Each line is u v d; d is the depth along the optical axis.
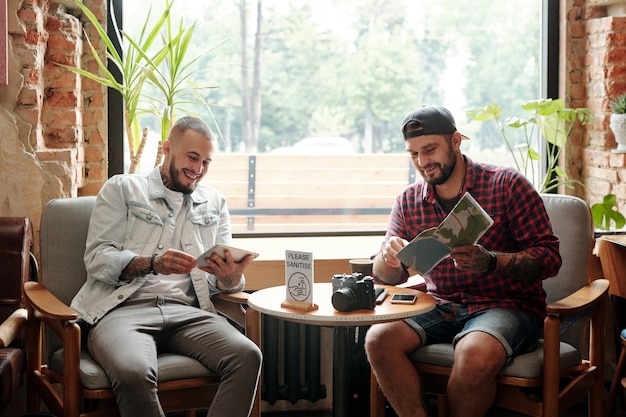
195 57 3.47
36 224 3.13
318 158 3.86
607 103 3.55
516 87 3.87
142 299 2.68
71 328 2.39
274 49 3.77
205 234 2.84
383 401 2.75
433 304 2.49
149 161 3.59
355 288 2.42
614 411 3.27
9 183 3.12
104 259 2.62
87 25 3.39
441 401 2.88
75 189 3.24
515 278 2.55
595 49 3.62
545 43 3.77
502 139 3.84
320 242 3.60
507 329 2.48
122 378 2.31
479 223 2.37
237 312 2.80
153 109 3.46
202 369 2.49
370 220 3.92
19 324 2.62
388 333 2.57
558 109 3.43
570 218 2.87
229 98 3.74
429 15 3.87
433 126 2.66
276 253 3.28
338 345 2.52
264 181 3.82
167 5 3.19
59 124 3.25
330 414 3.34
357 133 3.89
